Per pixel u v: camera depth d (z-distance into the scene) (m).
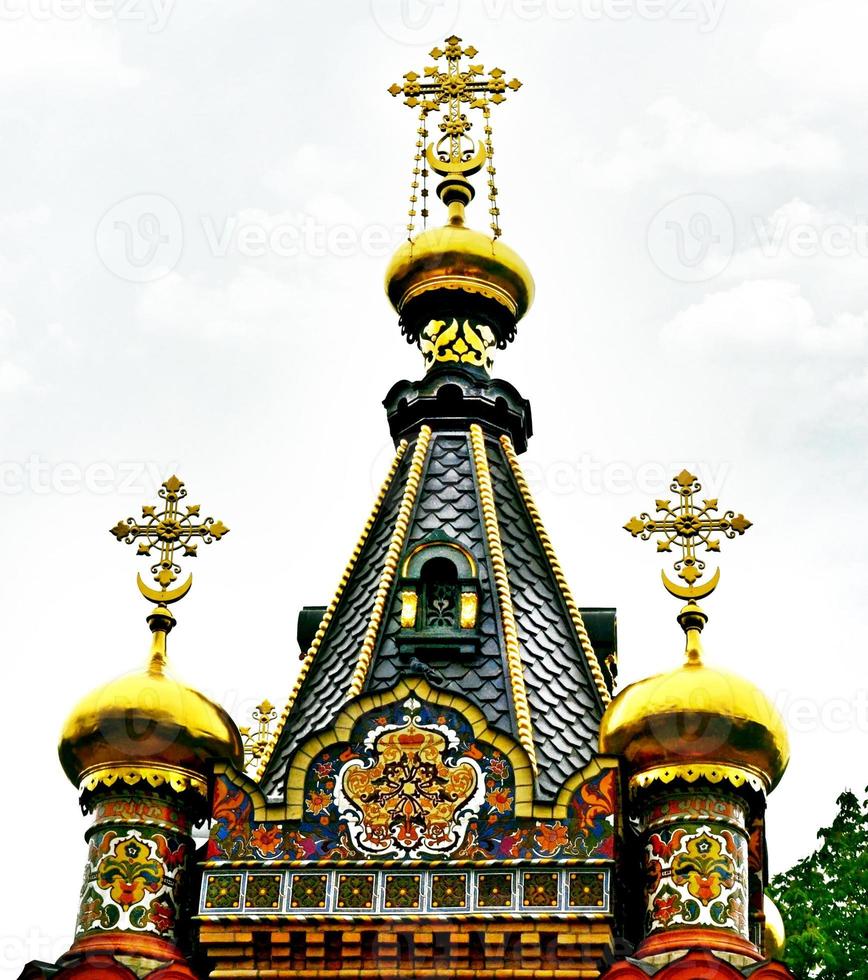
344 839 30.47
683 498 33.31
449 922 29.72
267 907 30.12
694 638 32.00
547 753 31.41
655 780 31.00
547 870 29.97
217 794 30.91
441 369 36.22
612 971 29.22
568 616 33.34
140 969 30.39
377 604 32.84
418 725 30.97
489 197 38.06
